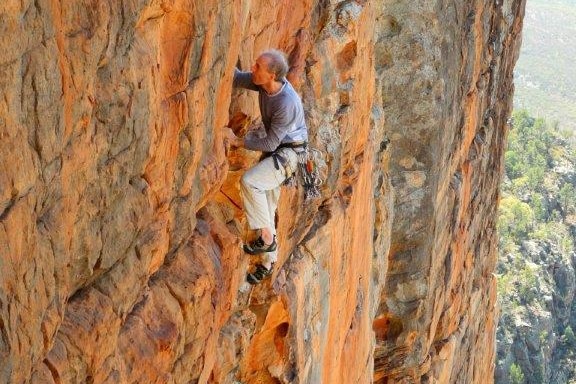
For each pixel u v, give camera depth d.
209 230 8.82
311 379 12.88
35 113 5.25
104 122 6.18
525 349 91.12
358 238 15.34
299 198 11.26
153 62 6.66
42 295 5.57
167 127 7.15
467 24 23.70
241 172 9.38
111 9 5.95
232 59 8.35
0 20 4.82
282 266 11.54
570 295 110.81
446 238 24.97
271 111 8.58
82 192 6.04
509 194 125.94
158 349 7.44
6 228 5.09
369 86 14.67
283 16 10.42
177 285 7.91
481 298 34.47
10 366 5.25
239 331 10.05
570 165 141.50
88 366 6.43
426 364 24.23
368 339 17.38
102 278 6.70
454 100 22.44
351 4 13.16
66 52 5.53
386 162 20.38
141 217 6.95
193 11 7.18
